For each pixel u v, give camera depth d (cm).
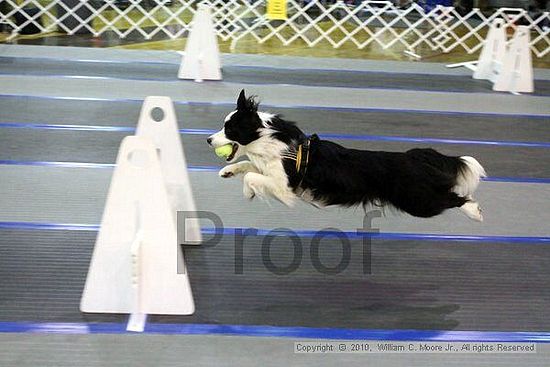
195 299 544
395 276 608
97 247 507
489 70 1491
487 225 734
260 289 569
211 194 773
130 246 505
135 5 1792
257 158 552
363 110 1180
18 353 457
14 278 561
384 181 547
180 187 629
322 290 574
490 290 590
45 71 1348
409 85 1409
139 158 540
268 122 550
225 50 1688
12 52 1516
